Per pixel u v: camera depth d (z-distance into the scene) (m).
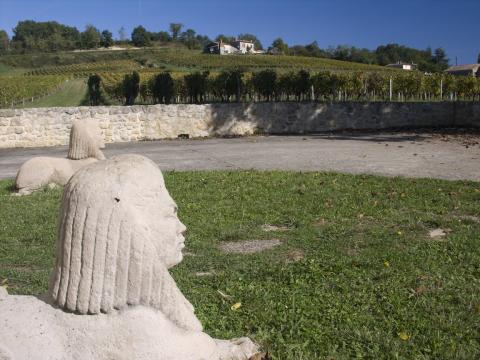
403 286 5.29
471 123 23.42
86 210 2.74
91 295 2.75
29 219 8.25
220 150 17.48
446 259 6.13
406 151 16.19
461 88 33.56
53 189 10.56
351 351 4.02
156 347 2.78
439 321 4.46
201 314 4.65
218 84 30.27
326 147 17.52
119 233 2.72
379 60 111.38
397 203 9.00
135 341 2.75
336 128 23.31
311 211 8.60
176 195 9.83
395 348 4.00
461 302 4.86
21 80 58.25
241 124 22.33
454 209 8.59
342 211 8.54
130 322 2.76
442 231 7.43
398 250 6.49
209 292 5.27
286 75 30.06
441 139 19.33
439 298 4.96
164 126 21.48
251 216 8.34
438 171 12.47
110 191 2.75
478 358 3.91
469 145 17.52
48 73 86.38
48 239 7.23
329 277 5.59
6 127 19.66
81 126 11.00
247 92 30.78
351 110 23.36
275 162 14.40
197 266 6.15
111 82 47.88
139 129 21.20
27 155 17.70
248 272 5.85
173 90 29.59
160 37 143.38
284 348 3.98
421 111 23.94
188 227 7.73
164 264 2.95
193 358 2.90
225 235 7.34
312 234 7.30
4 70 99.56
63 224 2.82
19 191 10.57
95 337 2.76
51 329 2.79
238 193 9.91
